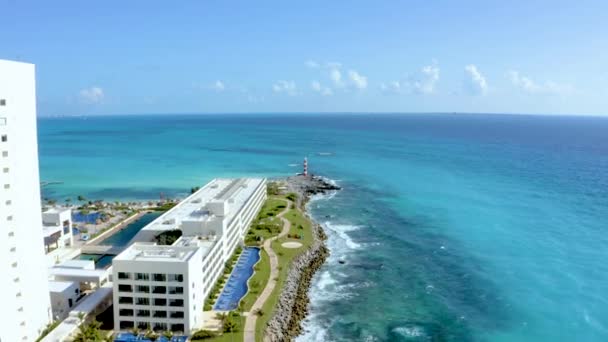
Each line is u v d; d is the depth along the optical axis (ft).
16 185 270.05
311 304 373.61
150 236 424.87
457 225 588.91
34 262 288.30
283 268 416.46
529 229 567.18
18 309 275.59
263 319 320.70
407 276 428.97
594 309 364.17
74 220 602.03
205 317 324.80
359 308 366.63
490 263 458.50
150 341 290.35
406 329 334.65
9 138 263.70
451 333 329.31
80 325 291.58
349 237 546.67
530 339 322.55
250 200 547.08
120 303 303.89
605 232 552.00
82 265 394.73
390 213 654.94
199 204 515.09
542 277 423.23
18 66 267.59
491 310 363.15
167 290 298.97
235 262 429.38
